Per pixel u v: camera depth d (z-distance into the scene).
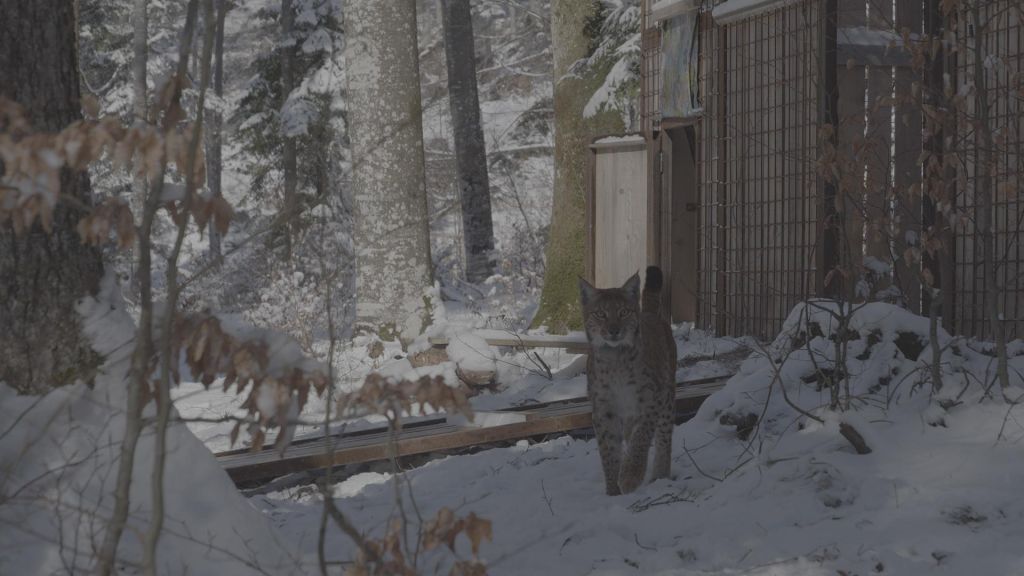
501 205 31.89
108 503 3.45
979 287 7.85
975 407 5.59
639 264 11.91
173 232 26.58
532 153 31.89
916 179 8.59
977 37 5.88
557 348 10.57
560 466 6.70
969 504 4.49
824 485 4.99
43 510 3.35
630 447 5.96
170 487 3.59
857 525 4.53
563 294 13.20
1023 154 6.36
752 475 5.39
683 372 9.30
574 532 4.87
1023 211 7.29
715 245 10.84
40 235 3.78
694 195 11.43
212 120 28.52
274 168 24.19
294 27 24.42
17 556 3.24
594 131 13.24
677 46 11.36
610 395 6.02
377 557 2.88
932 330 5.97
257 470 6.60
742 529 4.69
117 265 19.44
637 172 11.93
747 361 7.31
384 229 12.88
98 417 3.67
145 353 2.72
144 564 2.66
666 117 11.48
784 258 9.67
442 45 30.03
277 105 25.41
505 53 37.44
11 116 2.60
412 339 12.80
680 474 6.15
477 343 10.22
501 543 4.80
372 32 12.81
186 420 2.95
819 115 8.26
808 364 6.80
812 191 9.16
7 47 3.75
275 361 2.89
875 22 8.96
